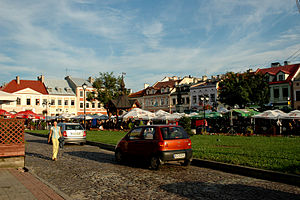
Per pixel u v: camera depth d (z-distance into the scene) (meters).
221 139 21.06
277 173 7.83
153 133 10.01
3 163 10.05
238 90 36.69
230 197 6.16
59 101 73.50
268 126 29.83
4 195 5.99
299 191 6.64
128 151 10.87
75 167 10.29
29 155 13.95
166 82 71.44
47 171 9.45
